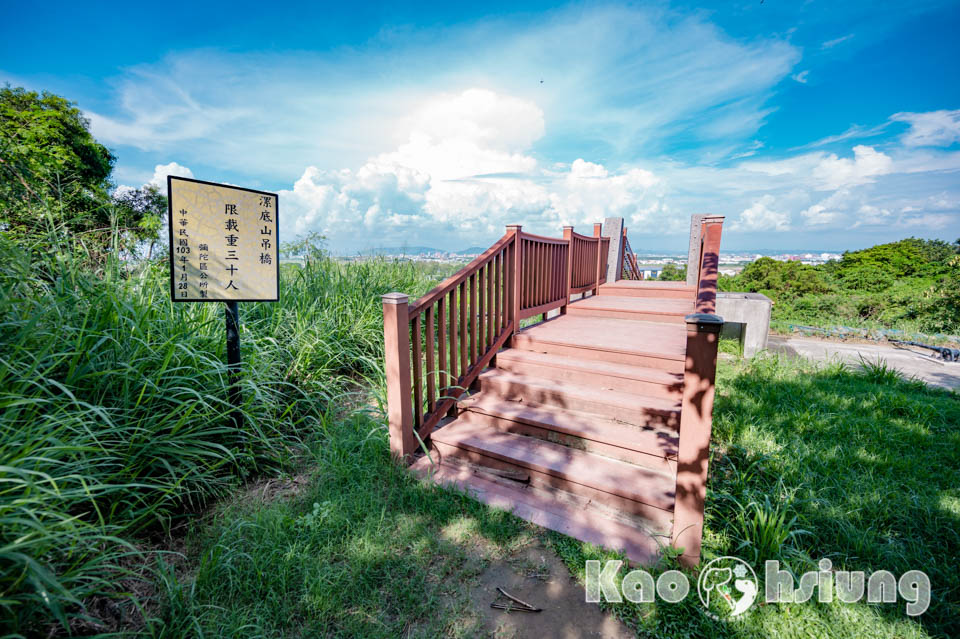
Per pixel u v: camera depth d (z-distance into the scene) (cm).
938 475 282
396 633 164
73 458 174
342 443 302
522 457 273
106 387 211
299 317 407
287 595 174
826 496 254
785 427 352
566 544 214
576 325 489
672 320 508
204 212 254
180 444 224
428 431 314
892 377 512
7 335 188
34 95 964
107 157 1098
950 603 176
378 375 398
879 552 204
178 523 224
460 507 246
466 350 356
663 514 222
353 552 202
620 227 792
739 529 218
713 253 424
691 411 189
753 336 643
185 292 251
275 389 329
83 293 233
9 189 278
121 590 175
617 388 326
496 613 176
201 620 160
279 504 233
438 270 673
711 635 160
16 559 119
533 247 466
